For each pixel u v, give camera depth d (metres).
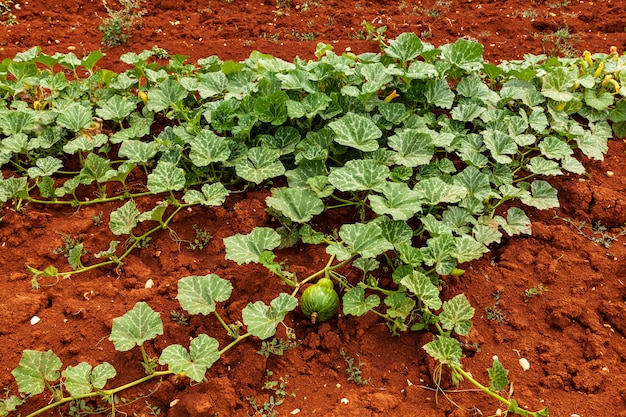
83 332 2.47
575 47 4.09
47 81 3.29
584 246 2.79
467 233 2.77
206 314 2.41
